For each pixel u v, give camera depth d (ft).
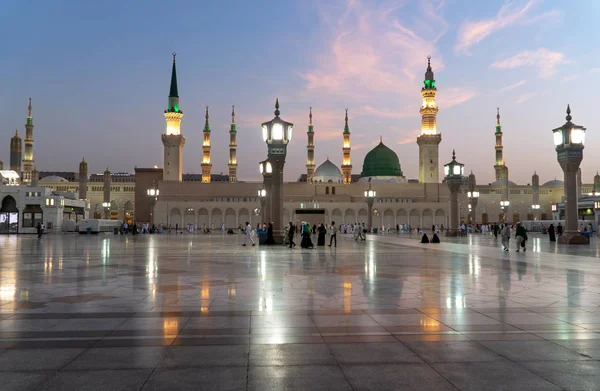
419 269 60.90
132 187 488.44
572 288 43.04
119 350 22.22
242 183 435.94
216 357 21.15
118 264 67.92
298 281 48.24
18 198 261.85
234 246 120.47
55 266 64.64
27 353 21.71
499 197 478.59
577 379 18.33
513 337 24.75
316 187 442.50
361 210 411.54
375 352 21.98
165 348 22.56
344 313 31.17
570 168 126.00
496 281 48.26
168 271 58.18
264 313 31.14
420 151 460.55
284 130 117.70
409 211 420.77
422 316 30.19
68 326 27.25
